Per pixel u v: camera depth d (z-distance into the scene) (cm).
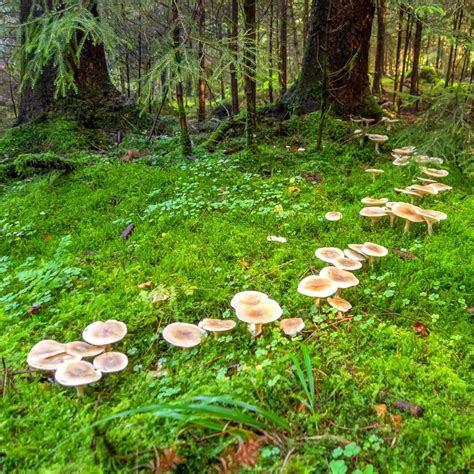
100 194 191
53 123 277
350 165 205
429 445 77
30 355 96
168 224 165
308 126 239
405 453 77
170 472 74
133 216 174
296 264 136
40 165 220
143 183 197
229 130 260
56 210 186
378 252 128
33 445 80
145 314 118
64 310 121
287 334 107
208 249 147
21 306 124
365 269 132
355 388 90
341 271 119
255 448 72
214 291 125
